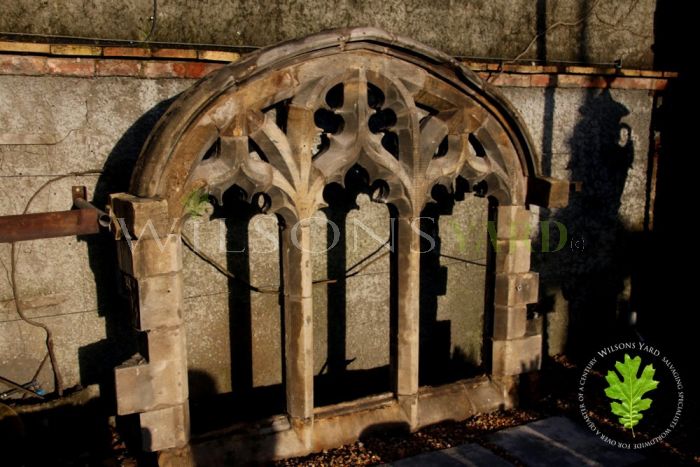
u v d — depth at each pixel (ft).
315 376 19.99
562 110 21.65
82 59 15.57
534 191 17.65
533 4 20.88
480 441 17.02
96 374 17.11
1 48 14.60
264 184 14.75
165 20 16.56
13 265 15.74
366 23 18.71
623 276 24.25
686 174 23.21
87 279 16.69
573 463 16.06
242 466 15.46
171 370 14.61
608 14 22.25
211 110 14.02
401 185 16.15
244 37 17.43
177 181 14.07
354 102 15.30
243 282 18.39
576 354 23.43
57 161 15.85
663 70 23.54
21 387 16.06
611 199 23.31
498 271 18.26
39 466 15.35
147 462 15.29
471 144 19.40
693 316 23.08
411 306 16.97
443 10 19.60
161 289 14.24
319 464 15.81
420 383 21.15
